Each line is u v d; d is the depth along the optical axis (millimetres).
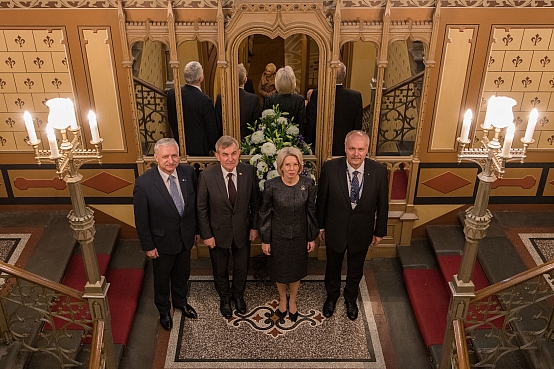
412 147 5184
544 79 4785
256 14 4422
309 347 4512
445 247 5172
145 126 5188
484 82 4781
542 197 5418
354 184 4266
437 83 4766
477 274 4891
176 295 4746
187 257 4512
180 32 4523
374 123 4859
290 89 4949
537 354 3928
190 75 4746
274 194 4191
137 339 4590
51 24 4520
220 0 4332
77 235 3668
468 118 3305
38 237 5102
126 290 4891
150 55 5445
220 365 4359
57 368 4062
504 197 5434
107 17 4484
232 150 4051
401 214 5266
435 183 5223
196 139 5000
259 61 5207
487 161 3373
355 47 5383
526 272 3707
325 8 4426
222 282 4695
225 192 4273
